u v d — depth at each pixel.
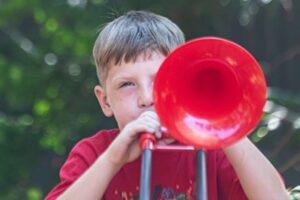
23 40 14.96
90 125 14.17
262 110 4.40
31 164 14.39
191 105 4.46
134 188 5.07
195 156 4.91
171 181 5.07
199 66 4.46
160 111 4.37
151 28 5.15
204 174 4.48
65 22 13.98
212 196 5.05
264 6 12.79
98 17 13.15
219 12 13.28
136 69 4.91
